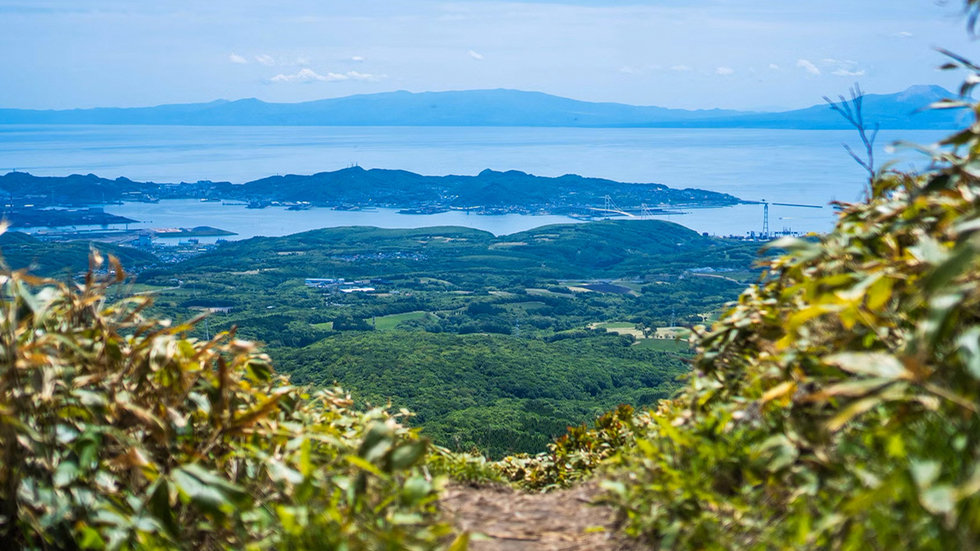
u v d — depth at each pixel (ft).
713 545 8.03
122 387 9.13
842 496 7.02
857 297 7.47
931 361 6.74
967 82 9.01
